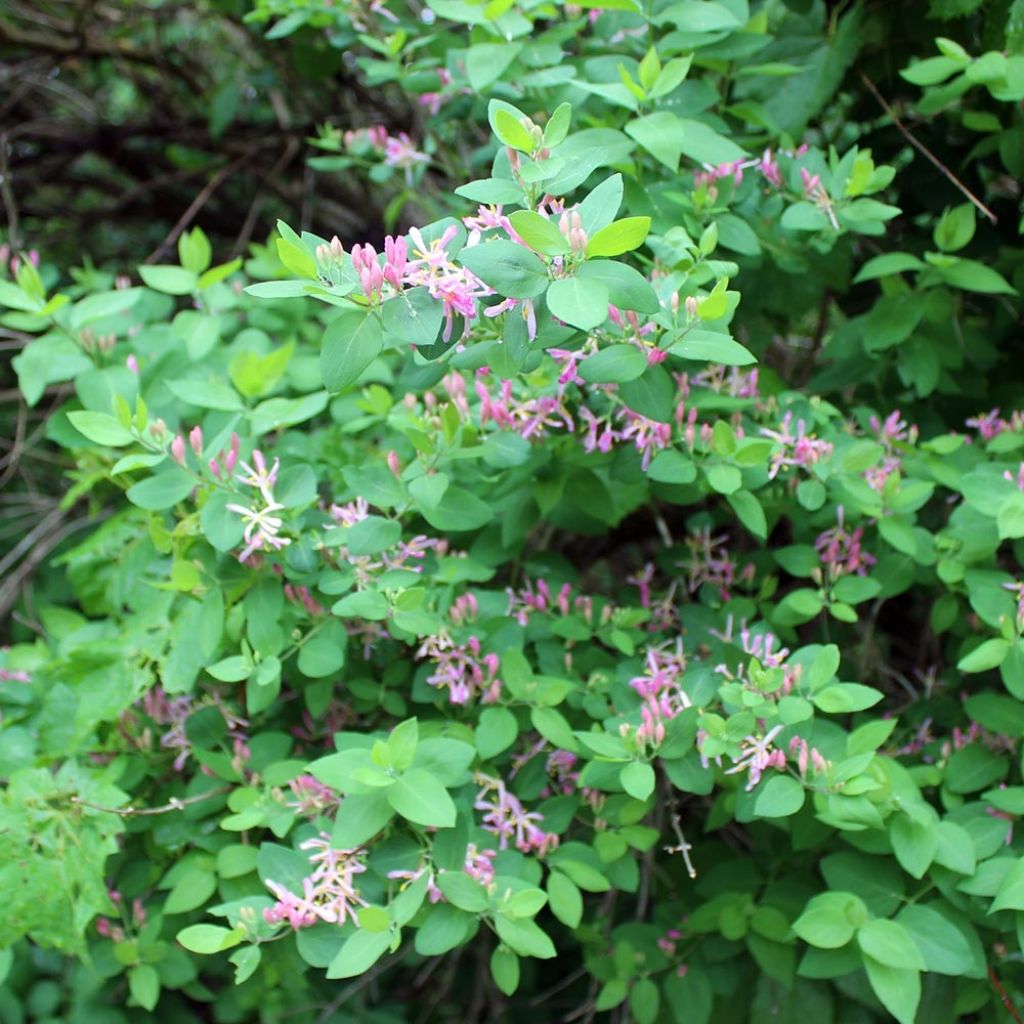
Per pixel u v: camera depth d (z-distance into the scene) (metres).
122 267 1.62
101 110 1.57
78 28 1.41
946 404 0.95
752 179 0.83
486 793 0.77
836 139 0.99
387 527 0.72
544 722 0.75
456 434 0.75
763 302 0.89
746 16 0.81
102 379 0.86
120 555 0.90
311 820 0.77
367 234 1.48
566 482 0.81
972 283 0.83
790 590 0.96
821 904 0.70
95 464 0.93
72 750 0.79
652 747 0.71
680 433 0.76
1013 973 0.76
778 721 0.71
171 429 0.85
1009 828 0.73
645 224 0.60
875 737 0.70
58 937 0.76
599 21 0.88
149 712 0.83
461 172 1.04
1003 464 0.80
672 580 0.93
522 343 0.65
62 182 1.52
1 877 0.75
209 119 1.45
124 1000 0.95
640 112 0.78
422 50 0.98
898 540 0.77
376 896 0.70
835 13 0.93
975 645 0.80
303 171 1.40
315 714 0.78
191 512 0.84
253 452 0.73
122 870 0.83
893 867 0.74
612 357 0.67
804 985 0.81
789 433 0.81
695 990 0.82
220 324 0.93
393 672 0.81
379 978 1.19
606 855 0.76
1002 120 0.93
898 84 0.97
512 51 0.78
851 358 0.93
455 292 0.63
